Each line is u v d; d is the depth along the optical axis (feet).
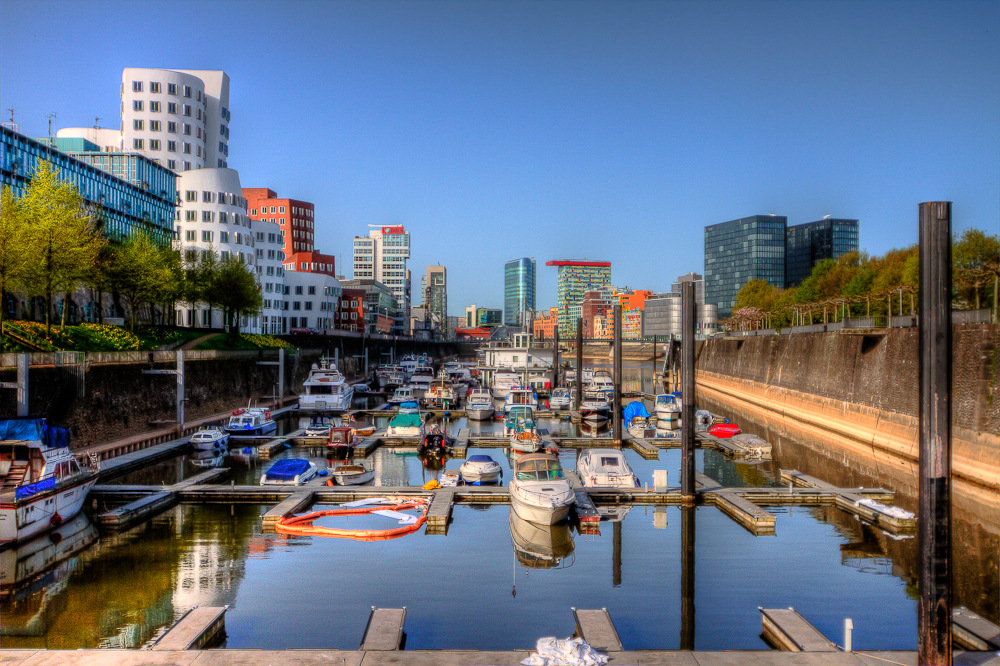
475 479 135.03
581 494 124.16
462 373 396.57
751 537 104.01
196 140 436.35
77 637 67.97
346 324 635.25
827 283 413.39
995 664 54.65
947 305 50.85
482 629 70.59
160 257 256.93
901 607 77.10
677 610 75.97
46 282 173.47
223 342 299.79
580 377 264.72
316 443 188.96
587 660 54.08
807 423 253.65
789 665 54.54
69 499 107.45
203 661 54.13
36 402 139.54
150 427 187.21
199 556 93.30
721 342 431.84
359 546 98.32
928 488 51.49
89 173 293.02
